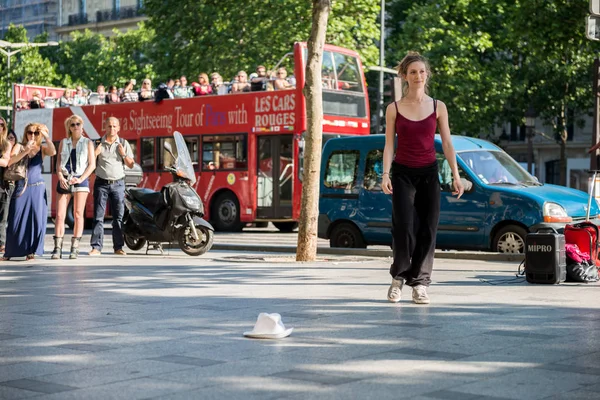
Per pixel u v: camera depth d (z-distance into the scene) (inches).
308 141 652.1
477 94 1955.0
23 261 660.7
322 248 761.0
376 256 731.4
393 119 398.9
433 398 227.6
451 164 404.2
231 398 227.9
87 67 2751.0
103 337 320.2
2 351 293.7
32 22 3627.0
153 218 738.8
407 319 359.9
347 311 383.6
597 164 894.4
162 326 344.2
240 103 1250.0
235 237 1128.2
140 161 1365.7
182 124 1316.4
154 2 2089.1
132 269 592.4
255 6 1902.1
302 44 1184.8
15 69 2610.7
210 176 1284.4
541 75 2090.3
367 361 274.8
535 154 2593.5
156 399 227.0
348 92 1195.9
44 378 252.2
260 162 1232.8
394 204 402.3
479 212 705.0
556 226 676.1
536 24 1460.4
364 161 774.5
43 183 665.6
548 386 241.1
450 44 1915.6
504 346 300.0
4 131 652.1
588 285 490.9
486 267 613.9
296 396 229.9
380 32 1739.7
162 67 2058.3
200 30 2021.4
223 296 439.5
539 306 401.1
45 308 398.0
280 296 438.0
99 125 1422.2
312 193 654.5
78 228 692.1
